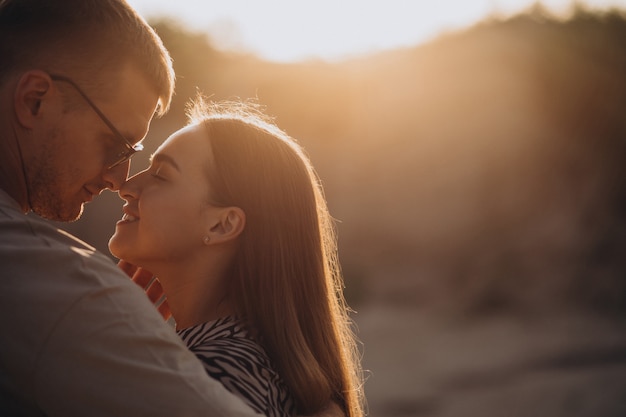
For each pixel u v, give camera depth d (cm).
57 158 194
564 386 1392
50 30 190
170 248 209
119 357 161
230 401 166
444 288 2275
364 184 2514
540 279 2219
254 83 2448
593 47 2505
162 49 211
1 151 189
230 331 201
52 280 162
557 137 2436
